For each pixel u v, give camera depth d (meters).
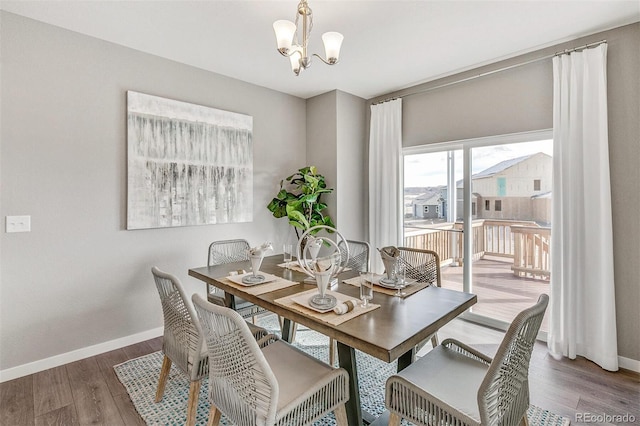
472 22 2.42
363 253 2.87
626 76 2.42
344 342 1.42
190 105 3.16
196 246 3.29
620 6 2.21
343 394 1.50
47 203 2.46
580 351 2.62
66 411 1.99
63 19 2.39
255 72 3.39
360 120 4.21
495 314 3.26
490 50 2.87
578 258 2.59
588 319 2.56
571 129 2.59
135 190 2.84
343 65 3.20
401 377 1.38
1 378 2.30
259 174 3.79
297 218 3.53
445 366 1.58
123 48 2.80
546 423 1.87
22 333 2.38
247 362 1.22
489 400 1.16
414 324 1.50
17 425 1.87
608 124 2.48
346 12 2.29
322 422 1.91
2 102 2.28
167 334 1.91
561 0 2.15
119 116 2.79
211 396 1.48
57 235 2.51
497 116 3.13
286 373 1.53
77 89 2.58
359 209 4.21
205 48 2.85
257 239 3.79
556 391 2.18
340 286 2.12
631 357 2.43
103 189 2.71
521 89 2.97
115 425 1.87
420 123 3.72
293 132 4.13
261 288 2.05
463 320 3.43
